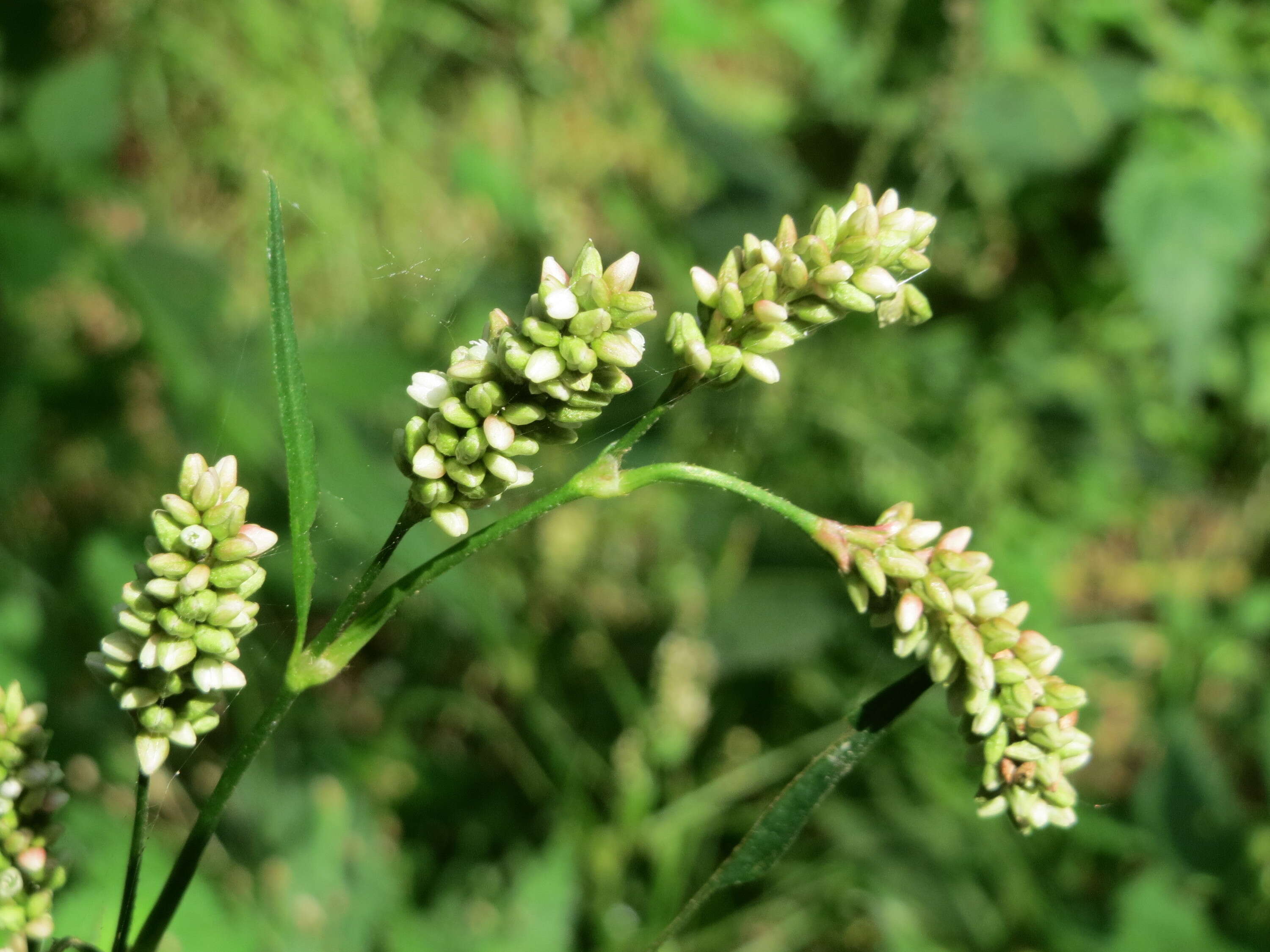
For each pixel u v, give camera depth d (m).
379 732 0.36
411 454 0.15
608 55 0.46
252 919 0.27
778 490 0.40
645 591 0.40
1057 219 0.43
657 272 0.44
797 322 0.16
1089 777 0.41
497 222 0.43
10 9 0.37
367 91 0.40
